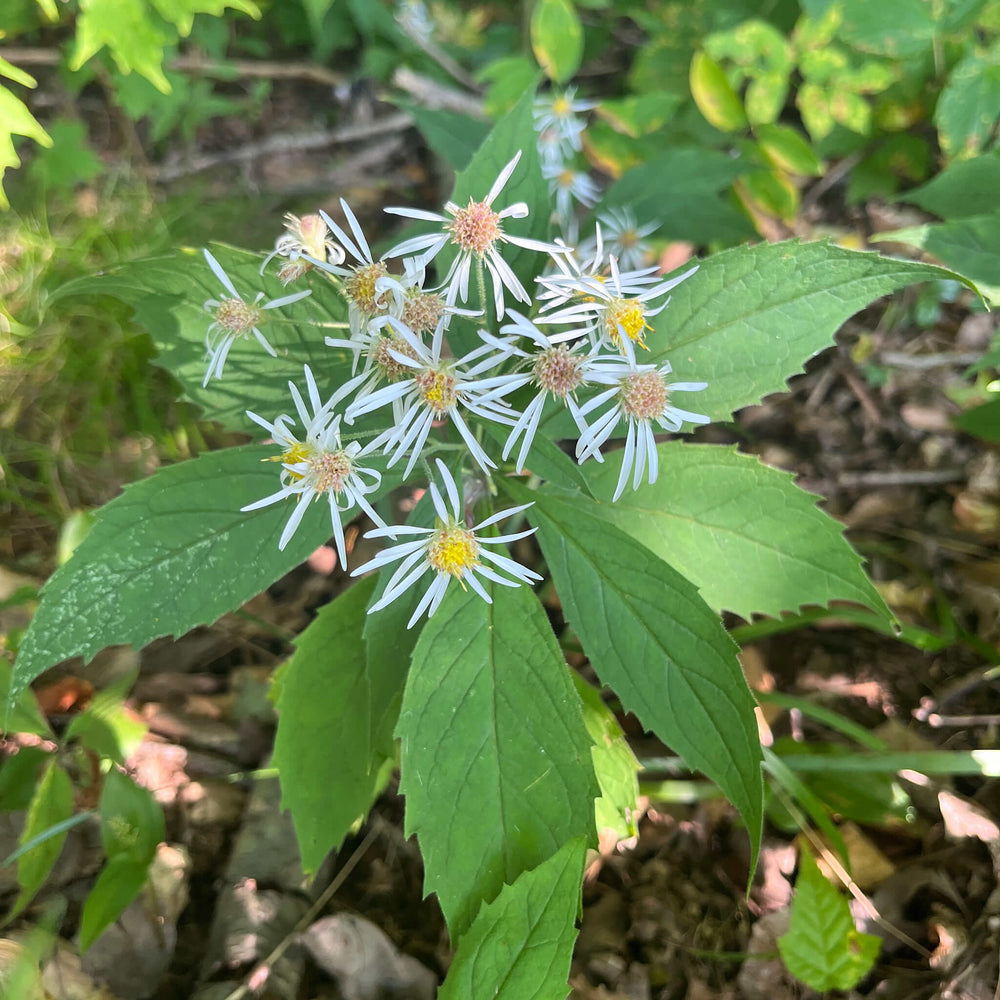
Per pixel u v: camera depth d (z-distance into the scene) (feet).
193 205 1.28
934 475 1.14
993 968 0.78
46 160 1.21
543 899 0.64
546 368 0.67
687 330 0.72
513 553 1.11
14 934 0.77
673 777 0.94
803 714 0.97
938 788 0.89
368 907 0.85
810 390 1.24
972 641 0.97
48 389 1.10
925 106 1.18
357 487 0.67
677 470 0.77
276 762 0.76
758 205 1.20
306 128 1.52
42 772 0.85
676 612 0.69
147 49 0.84
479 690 0.68
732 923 0.85
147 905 0.79
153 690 0.96
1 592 0.98
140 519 0.69
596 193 1.27
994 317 1.24
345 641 0.79
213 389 0.76
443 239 0.70
